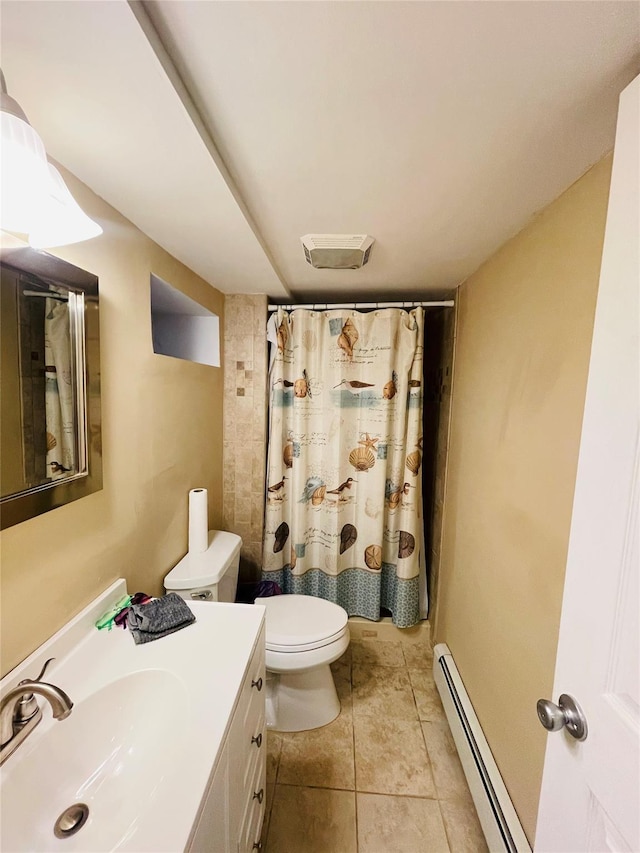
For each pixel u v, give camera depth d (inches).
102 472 39.4
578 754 23.4
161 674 33.1
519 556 42.1
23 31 20.1
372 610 79.6
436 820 47.1
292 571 79.4
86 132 28.3
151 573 50.8
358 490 79.1
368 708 64.2
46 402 32.0
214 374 72.9
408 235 48.1
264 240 51.1
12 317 28.5
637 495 19.6
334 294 79.4
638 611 19.4
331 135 29.7
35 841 24.1
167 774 24.5
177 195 37.5
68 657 34.2
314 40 21.5
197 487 65.7
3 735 25.5
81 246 36.0
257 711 39.7
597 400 22.7
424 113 27.0
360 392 76.7
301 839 44.7
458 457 66.4
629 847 19.2
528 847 36.5
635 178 20.2
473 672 54.4
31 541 31.0
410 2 19.3
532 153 31.3
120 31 20.0
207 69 23.7
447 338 76.8
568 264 35.2
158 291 56.8
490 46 21.5
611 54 21.6
